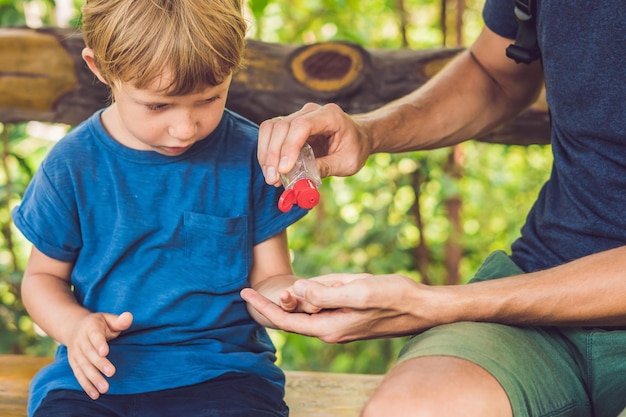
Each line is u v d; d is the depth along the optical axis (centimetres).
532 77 210
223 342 181
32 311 178
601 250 168
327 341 155
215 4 163
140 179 180
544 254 178
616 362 163
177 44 156
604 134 166
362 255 437
